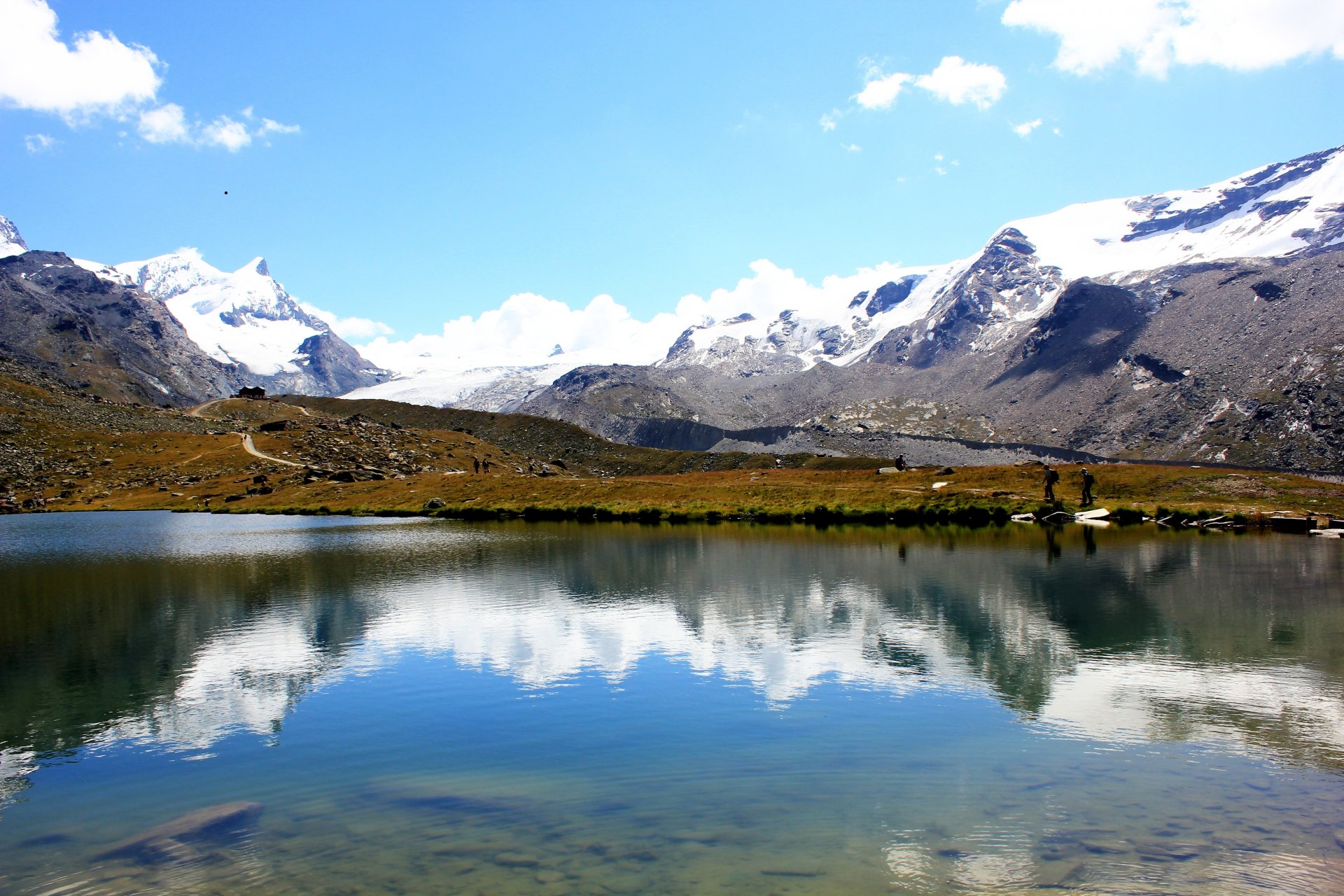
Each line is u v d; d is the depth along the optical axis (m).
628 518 117.44
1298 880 17.28
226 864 18.48
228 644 40.59
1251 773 23.41
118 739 27.38
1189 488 117.56
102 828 20.69
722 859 18.34
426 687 32.69
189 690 33.03
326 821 20.75
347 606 49.97
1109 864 18.02
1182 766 23.89
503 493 140.50
